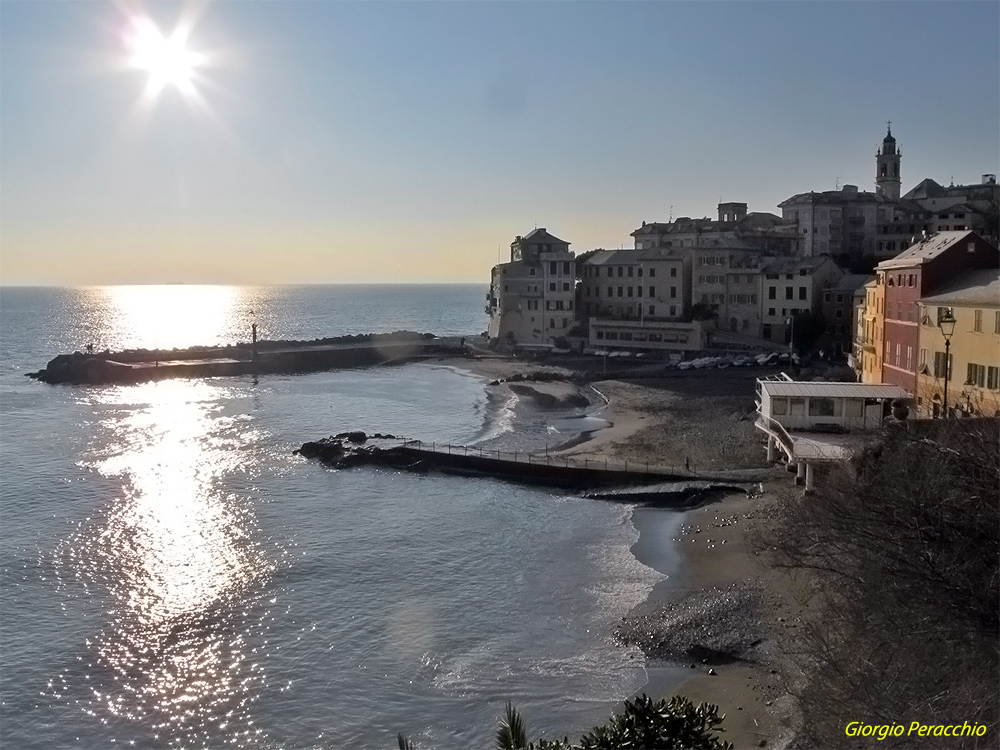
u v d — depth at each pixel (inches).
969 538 1144.2
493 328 6963.6
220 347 6446.9
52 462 2938.0
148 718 1262.3
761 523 1982.0
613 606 1620.3
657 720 867.4
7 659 1429.6
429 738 1201.4
